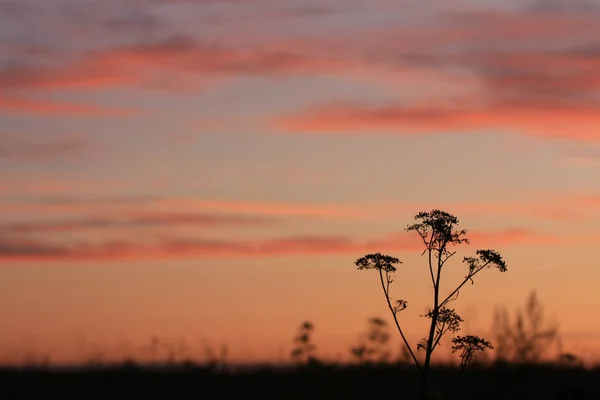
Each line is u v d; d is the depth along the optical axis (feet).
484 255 62.44
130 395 97.50
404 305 63.10
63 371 109.29
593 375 82.94
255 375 97.04
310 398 85.97
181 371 104.27
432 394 62.54
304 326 95.09
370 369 86.53
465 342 64.34
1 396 100.12
